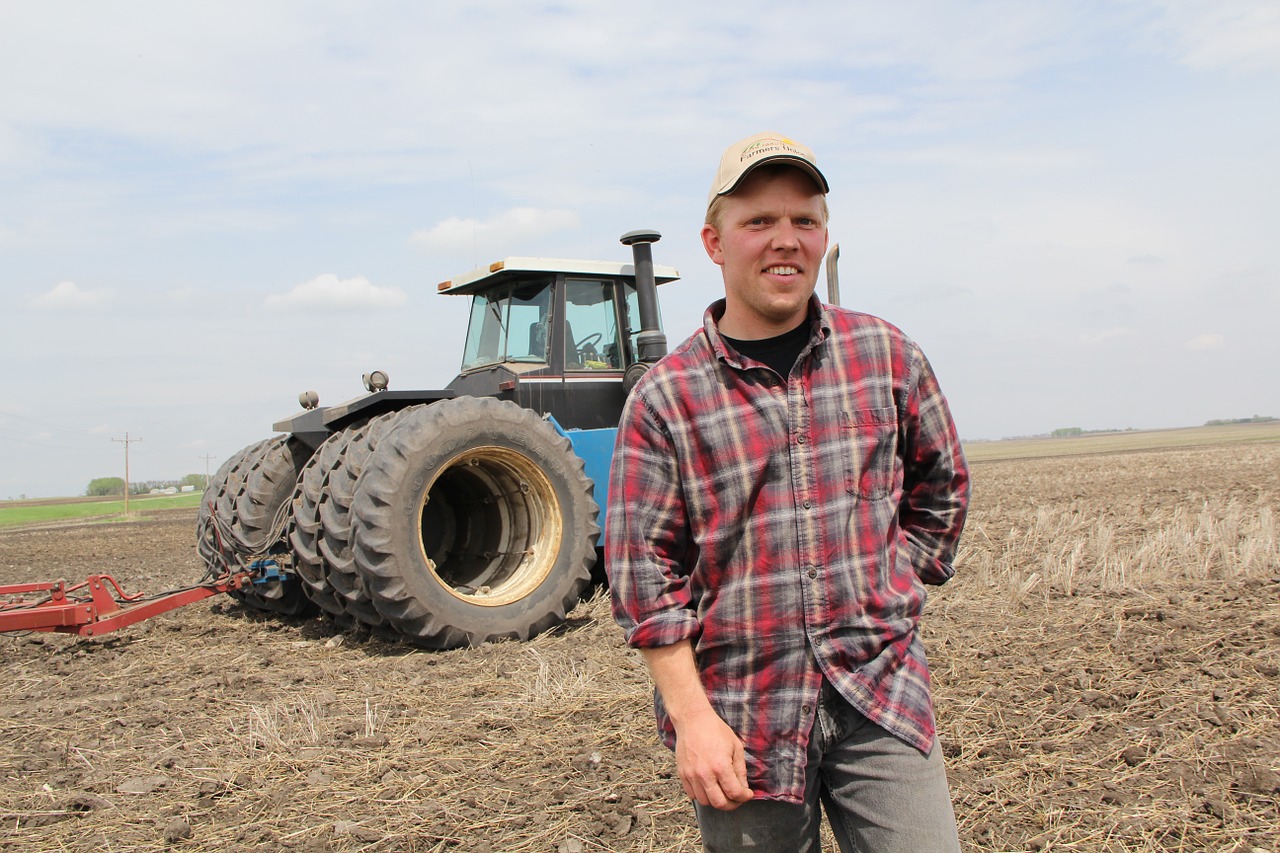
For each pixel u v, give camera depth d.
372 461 5.72
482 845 3.09
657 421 1.79
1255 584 6.44
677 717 1.75
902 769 1.71
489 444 6.00
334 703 4.71
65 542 19.73
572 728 4.14
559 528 6.19
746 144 1.76
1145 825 2.99
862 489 1.79
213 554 7.86
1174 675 4.41
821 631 1.73
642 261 7.06
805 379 1.79
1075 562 7.54
